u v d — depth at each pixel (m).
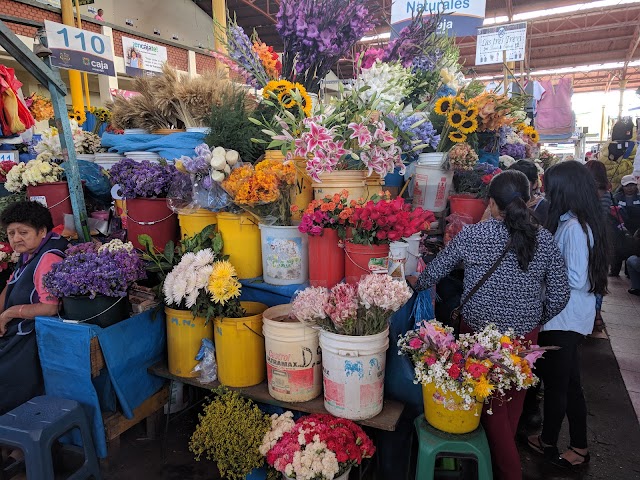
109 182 3.18
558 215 2.31
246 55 3.12
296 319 2.25
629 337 4.42
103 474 2.41
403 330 2.26
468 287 2.07
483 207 2.79
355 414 2.00
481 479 1.81
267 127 2.67
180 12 12.63
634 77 25.20
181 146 3.00
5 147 4.45
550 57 18.86
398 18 4.93
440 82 3.54
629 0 14.84
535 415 2.91
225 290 2.22
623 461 2.61
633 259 5.75
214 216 2.55
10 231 2.46
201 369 2.38
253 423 2.15
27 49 2.41
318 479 1.85
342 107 2.47
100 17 9.35
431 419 1.94
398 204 1.98
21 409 2.06
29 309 2.32
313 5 2.81
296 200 2.46
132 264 2.27
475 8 4.73
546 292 2.07
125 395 2.34
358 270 2.12
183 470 2.46
